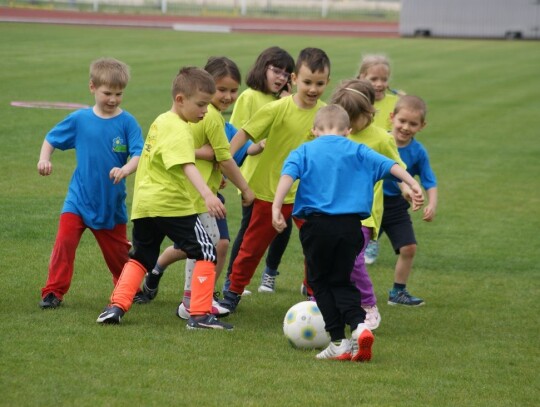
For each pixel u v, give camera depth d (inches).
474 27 4475.9
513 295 787.4
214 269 628.7
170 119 617.0
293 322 593.6
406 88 2416.3
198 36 3713.1
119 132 668.1
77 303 673.0
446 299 771.4
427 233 1024.9
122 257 681.0
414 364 569.0
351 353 570.9
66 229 656.4
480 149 1601.9
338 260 568.1
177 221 616.1
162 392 478.3
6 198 1052.5
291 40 3713.1
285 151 706.2
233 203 1126.4
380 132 685.9
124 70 669.3
